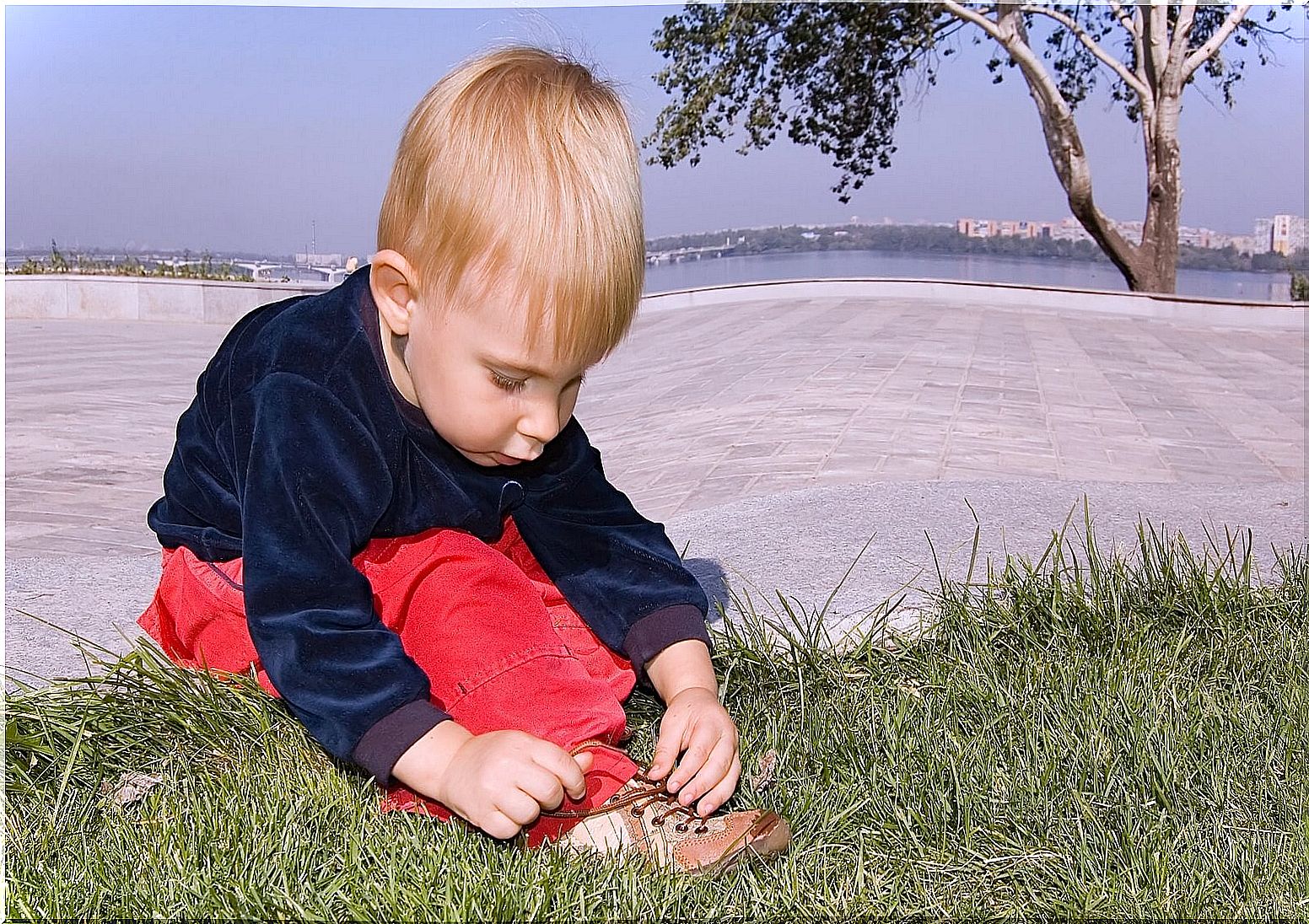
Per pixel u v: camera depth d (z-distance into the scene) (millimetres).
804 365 9250
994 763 1879
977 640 2447
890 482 4578
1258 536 3711
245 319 2008
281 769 1800
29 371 10016
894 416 6766
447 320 1556
